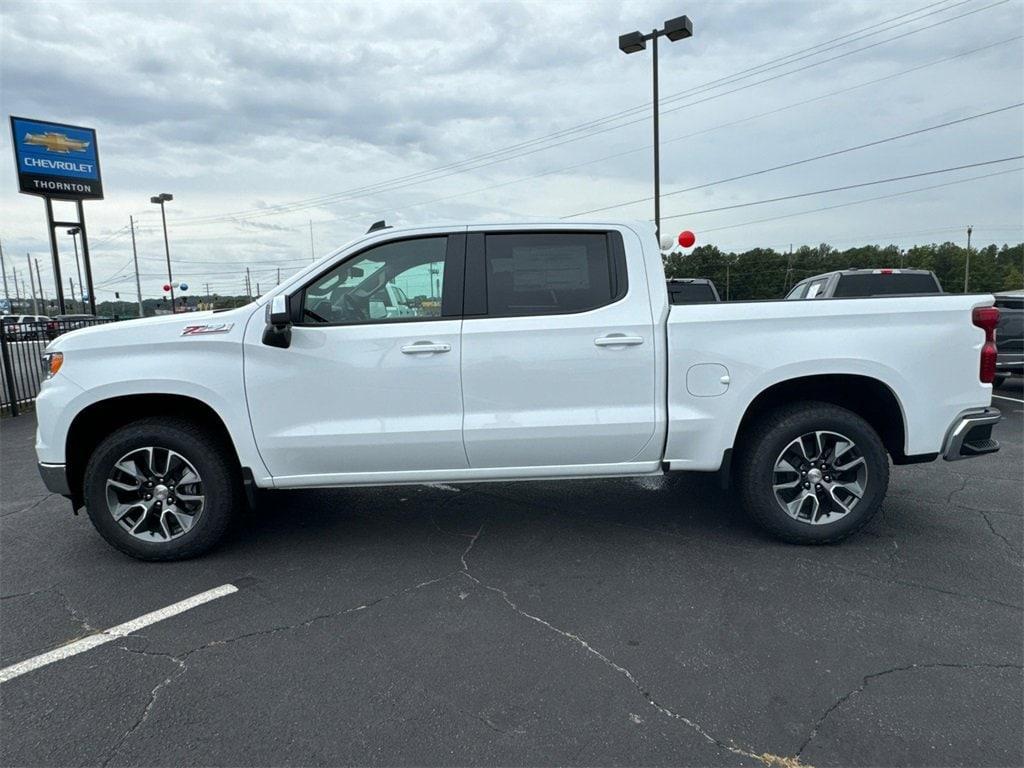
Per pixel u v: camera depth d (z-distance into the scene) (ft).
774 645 9.34
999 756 7.04
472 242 12.48
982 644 9.26
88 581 11.93
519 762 7.12
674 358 12.20
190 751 7.38
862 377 12.33
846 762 7.01
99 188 80.69
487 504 15.89
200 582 11.80
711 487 16.97
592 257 12.52
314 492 17.04
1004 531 13.52
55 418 12.03
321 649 9.49
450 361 12.09
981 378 12.26
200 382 11.92
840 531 12.53
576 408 12.30
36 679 8.87
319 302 12.35
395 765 7.11
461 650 9.39
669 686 8.43
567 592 11.14
